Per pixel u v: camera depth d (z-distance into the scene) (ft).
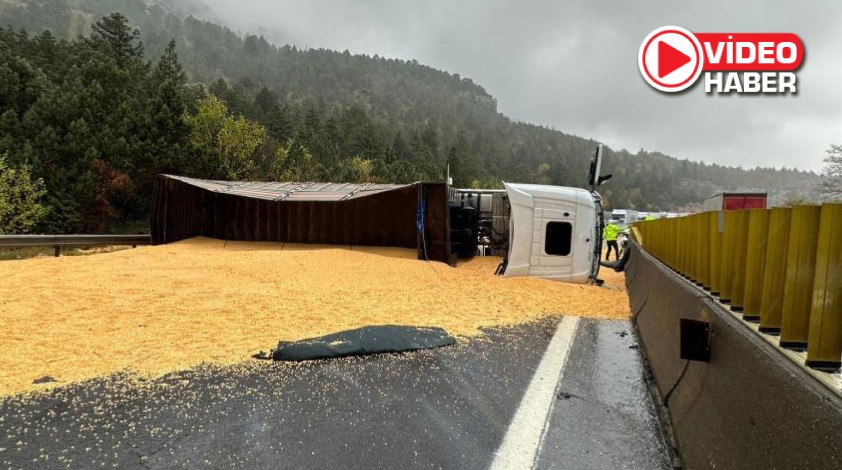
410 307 25.63
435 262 44.04
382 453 10.39
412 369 16.01
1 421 11.51
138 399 13.03
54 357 15.93
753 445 6.76
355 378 15.02
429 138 515.09
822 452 5.01
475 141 649.61
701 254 14.52
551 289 33.42
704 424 9.05
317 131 356.59
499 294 30.68
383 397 13.57
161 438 10.89
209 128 131.03
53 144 107.65
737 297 10.09
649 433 11.61
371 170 266.98
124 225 113.09
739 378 7.97
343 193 53.93
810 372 6.23
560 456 10.43
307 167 189.88
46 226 94.89
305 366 16.01
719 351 9.28
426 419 12.19
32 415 11.87
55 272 32.19
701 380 10.18
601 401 13.66
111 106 124.77
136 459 9.98
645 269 26.86
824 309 6.49
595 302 29.91
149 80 185.06
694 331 9.96
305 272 35.06
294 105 577.02
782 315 7.41
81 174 104.17
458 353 17.94
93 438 10.82
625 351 18.98
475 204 55.98
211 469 9.65
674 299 15.53
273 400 13.17
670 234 23.63
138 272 33.14
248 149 135.95
